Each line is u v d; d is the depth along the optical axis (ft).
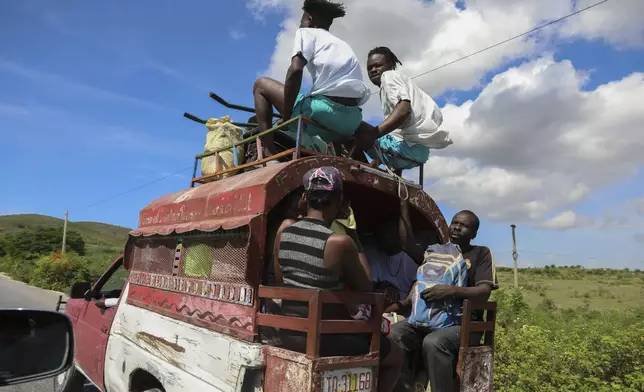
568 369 24.52
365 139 13.76
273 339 9.50
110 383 14.70
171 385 11.23
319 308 8.35
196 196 12.75
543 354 25.86
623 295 125.80
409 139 15.20
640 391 22.26
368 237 15.56
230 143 15.14
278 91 13.53
